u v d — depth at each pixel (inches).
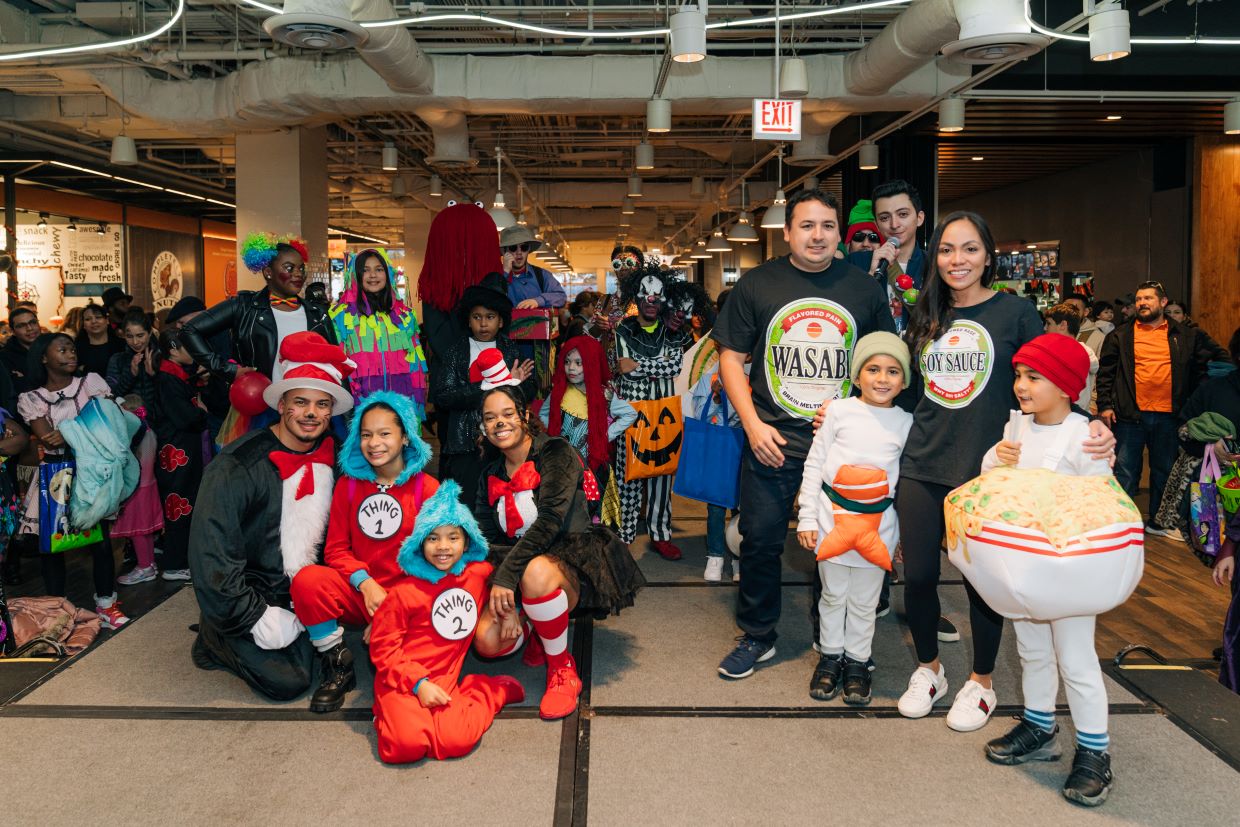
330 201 802.2
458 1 318.0
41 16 340.8
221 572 114.4
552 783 97.0
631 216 946.1
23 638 146.7
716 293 1085.8
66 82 383.2
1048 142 440.5
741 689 121.0
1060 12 315.0
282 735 108.7
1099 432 95.2
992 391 106.5
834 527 112.7
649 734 108.2
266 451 121.1
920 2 258.4
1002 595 91.4
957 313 109.1
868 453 112.4
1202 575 204.1
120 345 238.7
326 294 173.0
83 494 152.1
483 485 125.9
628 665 129.4
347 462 115.0
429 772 99.5
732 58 346.6
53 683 123.9
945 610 152.5
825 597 118.4
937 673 115.7
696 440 157.6
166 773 99.3
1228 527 129.6
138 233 688.4
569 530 121.0
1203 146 417.4
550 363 202.4
